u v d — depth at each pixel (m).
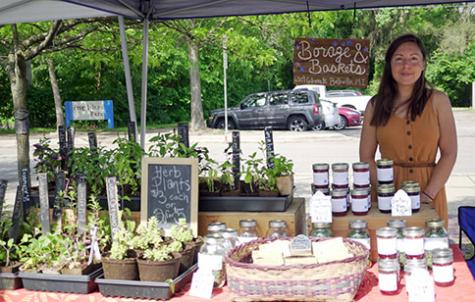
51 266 2.32
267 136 2.72
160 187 2.60
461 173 9.37
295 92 17.59
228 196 2.59
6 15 4.17
